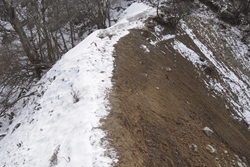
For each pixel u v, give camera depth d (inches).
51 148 236.5
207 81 505.0
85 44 444.5
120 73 349.1
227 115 438.6
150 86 348.8
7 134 393.4
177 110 324.8
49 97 340.5
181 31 610.5
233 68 621.3
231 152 311.7
